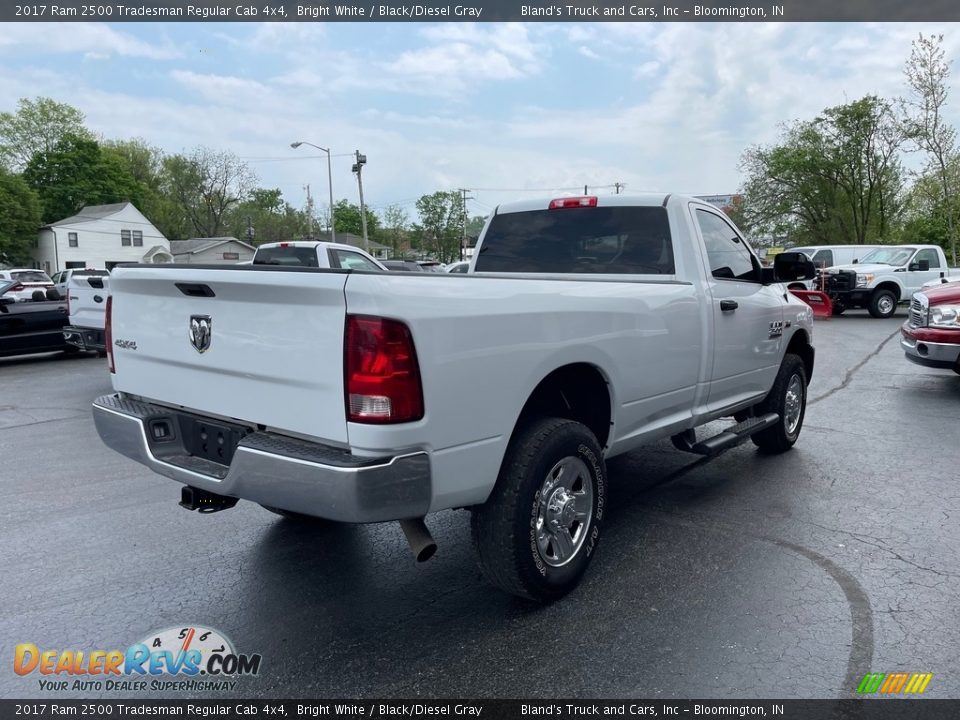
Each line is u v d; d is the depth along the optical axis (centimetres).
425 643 314
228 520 471
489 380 296
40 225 5719
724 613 334
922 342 834
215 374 319
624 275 454
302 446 281
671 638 313
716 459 595
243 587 372
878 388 920
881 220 4431
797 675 284
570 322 338
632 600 348
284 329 284
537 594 334
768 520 453
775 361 563
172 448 348
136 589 372
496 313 299
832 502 486
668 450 627
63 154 6650
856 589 356
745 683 280
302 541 433
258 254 1179
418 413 269
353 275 263
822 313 1802
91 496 527
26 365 1317
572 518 347
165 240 6406
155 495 527
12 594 367
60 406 905
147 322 354
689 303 434
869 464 577
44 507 501
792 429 618
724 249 512
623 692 276
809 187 4569
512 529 316
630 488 521
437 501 283
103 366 1284
